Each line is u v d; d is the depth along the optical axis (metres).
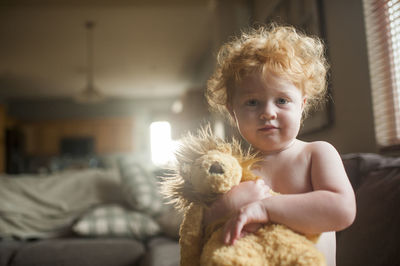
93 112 8.90
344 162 1.05
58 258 1.70
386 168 0.89
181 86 8.18
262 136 0.54
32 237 2.06
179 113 4.52
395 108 1.36
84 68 6.52
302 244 0.46
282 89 0.53
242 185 0.52
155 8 4.19
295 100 0.54
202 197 0.53
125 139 8.46
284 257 0.45
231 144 0.59
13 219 2.12
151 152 8.77
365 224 0.79
